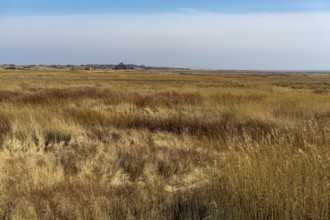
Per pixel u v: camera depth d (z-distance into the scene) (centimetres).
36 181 496
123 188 493
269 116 1169
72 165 626
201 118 1173
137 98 1762
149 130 993
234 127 971
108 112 1226
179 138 875
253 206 383
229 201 407
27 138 820
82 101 1656
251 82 5241
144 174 583
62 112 1160
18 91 2434
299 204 369
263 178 409
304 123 976
